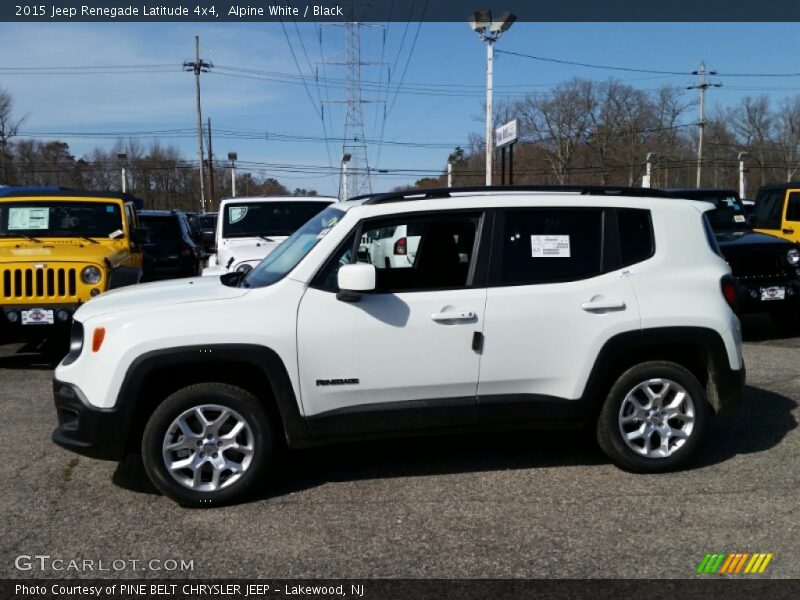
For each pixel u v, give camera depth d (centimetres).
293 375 451
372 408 464
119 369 436
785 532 410
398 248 480
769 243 949
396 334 460
